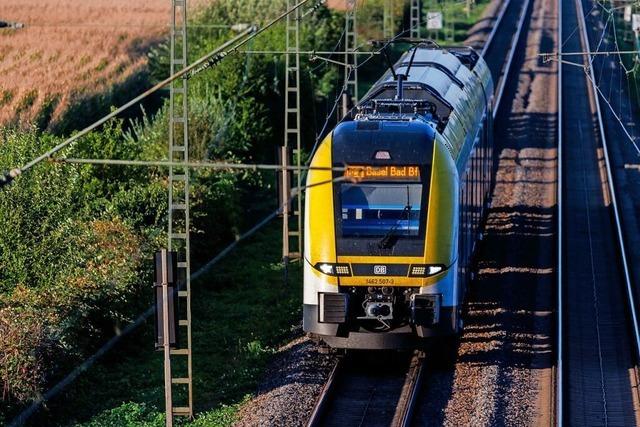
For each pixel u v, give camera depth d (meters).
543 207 121.25
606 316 87.19
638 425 66.44
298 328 83.56
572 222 115.94
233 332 84.31
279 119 152.00
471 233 86.38
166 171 109.62
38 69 156.25
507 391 69.56
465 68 105.19
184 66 68.62
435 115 80.62
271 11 169.88
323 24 176.88
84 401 70.94
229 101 134.50
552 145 151.00
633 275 97.31
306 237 71.88
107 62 163.62
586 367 76.19
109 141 103.44
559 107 169.62
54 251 83.62
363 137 71.31
